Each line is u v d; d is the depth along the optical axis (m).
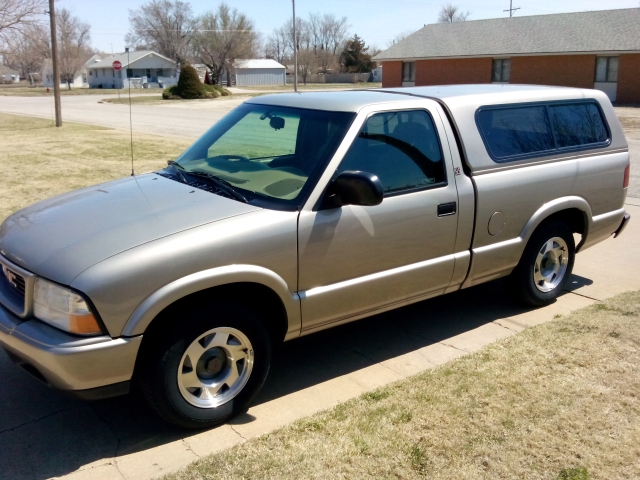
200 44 76.31
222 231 3.35
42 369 3.06
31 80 93.44
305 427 3.42
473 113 4.58
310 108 4.24
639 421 3.46
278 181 3.82
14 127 23.31
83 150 15.50
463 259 4.50
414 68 45.69
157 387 3.23
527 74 39.56
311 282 3.72
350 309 3.97
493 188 4.56
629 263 6.61
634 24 37.00
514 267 5.00
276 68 84.88
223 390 3.52
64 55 79.75
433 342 4.67
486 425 3.42
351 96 4.42
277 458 3.14
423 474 3.02
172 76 79.19
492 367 4.11
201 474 3.01
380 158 4.02
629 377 3.95
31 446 3.33
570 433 3.35
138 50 84.00
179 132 21.27
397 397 3.73
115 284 3.02
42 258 3.22
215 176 4.03
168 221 3.41
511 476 3.00
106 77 80.94
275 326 3.79
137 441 3.38
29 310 3.21
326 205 3.71
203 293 3.38
